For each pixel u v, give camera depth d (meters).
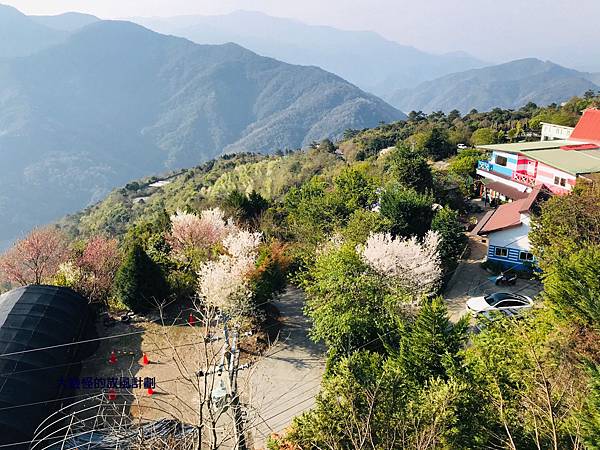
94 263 26.95
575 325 13.18
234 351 12.78
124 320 24.02
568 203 21.78
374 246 20.95
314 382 18.67
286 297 26.73
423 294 18.11
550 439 9.98
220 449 12.61
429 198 30.52
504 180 38.34
